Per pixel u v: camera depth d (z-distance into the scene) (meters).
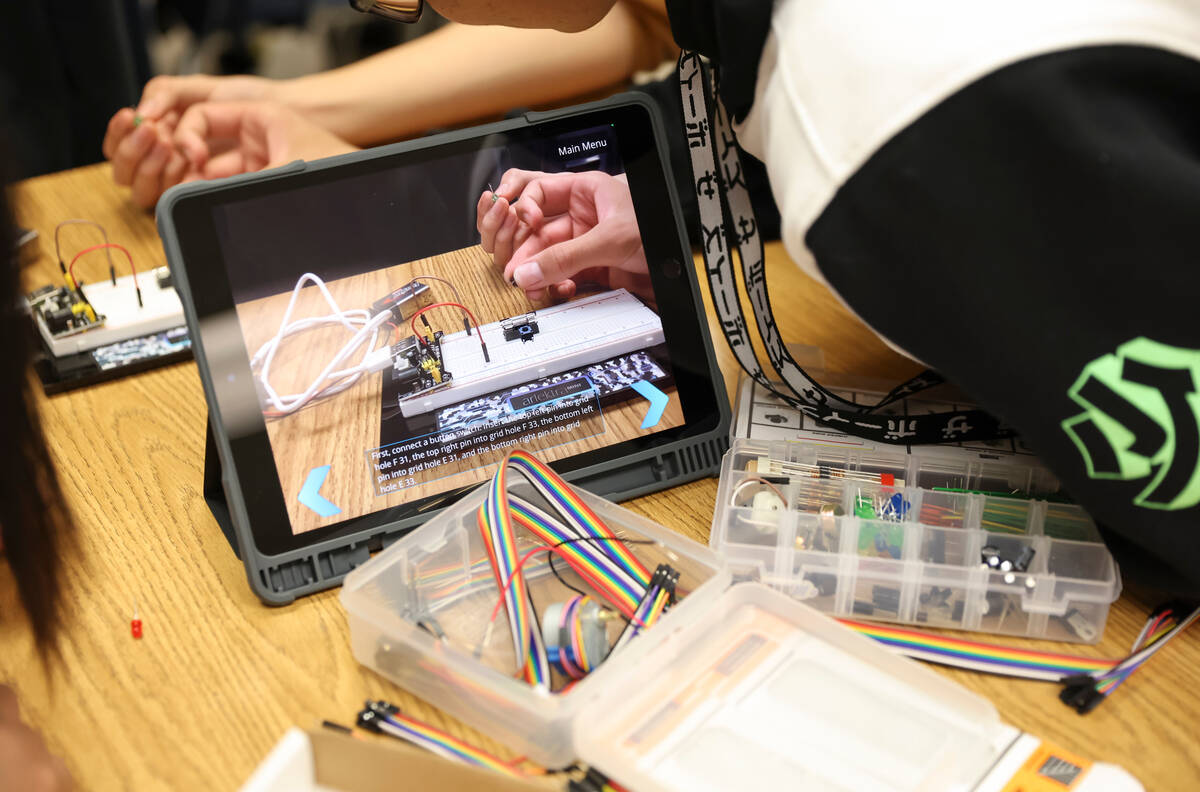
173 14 2.23
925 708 0.50
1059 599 0.57
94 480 0.71
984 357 0.51
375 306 0.64
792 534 0.61
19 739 0.47
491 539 0.57
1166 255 0.46
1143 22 0.46
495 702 0.51
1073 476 0.52
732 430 0.73
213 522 0.67
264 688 0.55
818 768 0.47
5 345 0.45
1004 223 0.48
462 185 0.67
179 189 0.60
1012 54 0.46
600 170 0.70
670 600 0.57
